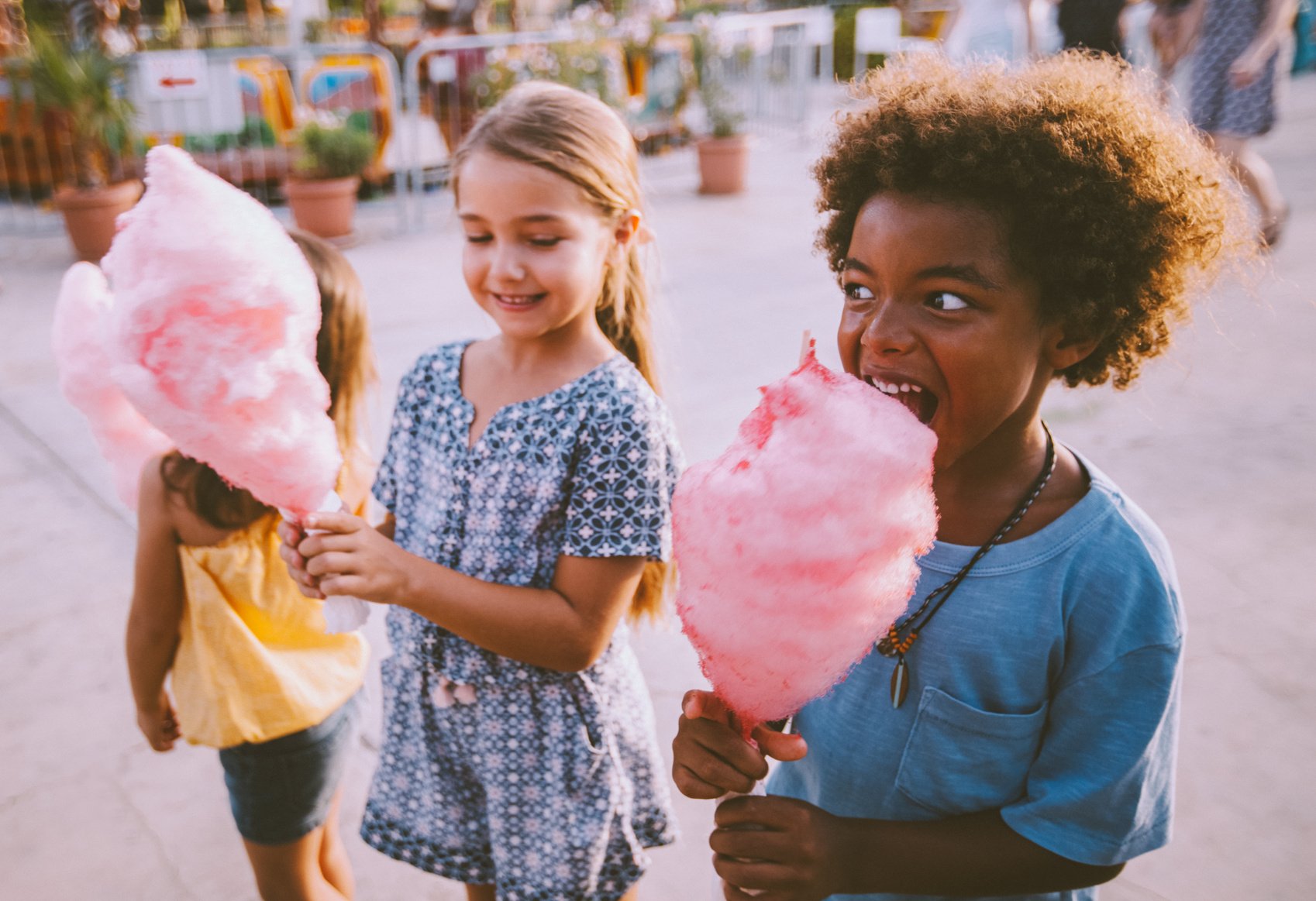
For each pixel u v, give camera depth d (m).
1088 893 1.28
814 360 0.90
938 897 1.24
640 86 10.46
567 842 1.66
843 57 14.03
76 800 2.57
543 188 1.52
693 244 7.39
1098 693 1.06
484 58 9.53
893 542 0.87
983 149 0.91
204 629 1.71
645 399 1.58
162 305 1.14
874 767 1.19
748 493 0.88
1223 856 2.23
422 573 1.43
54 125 9.17
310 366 1.26
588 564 1.54
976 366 0.93
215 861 2.40
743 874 1.01
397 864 2.39
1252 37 5.32
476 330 5.78
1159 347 1.14
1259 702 2.65
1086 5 5.96
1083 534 1.08
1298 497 3.54
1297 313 4.96
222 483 1.65
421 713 1.70
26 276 7.24
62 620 3.27
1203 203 1.05
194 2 14.63
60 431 4.59
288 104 9.23
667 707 2.80
